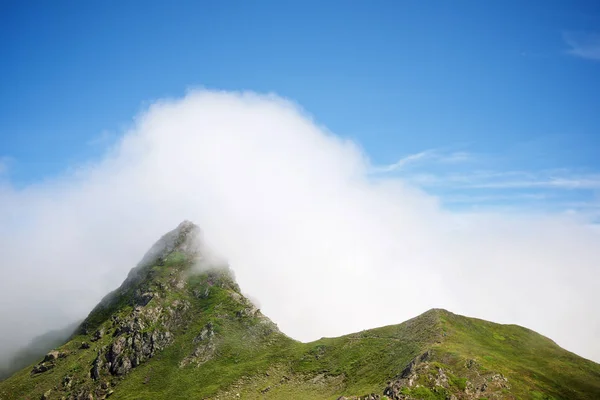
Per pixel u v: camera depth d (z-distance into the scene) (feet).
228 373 655.76
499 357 475.31
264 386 606.55
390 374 504.43
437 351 475.72
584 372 462.60
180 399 618.44
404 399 388.78
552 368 469.98
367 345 618.03
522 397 385.09
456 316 603.67
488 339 549.54
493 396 384.06
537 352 522.47
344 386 543.39
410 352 530.68
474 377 413.18
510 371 434.71
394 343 585.22
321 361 633.20
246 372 647.15
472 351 479.82
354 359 596.29
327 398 520.42
